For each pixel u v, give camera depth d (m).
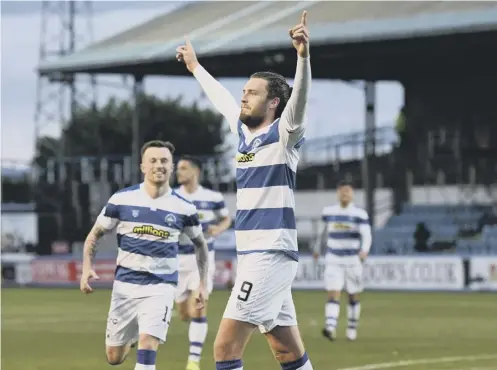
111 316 12.29
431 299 37.06
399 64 61.22
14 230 66.75
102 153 76.56
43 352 20.45
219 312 31.38
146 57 55.50
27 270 51.41
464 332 24.64
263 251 9.59
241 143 9.89
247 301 9.56
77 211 64.69
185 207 12.27
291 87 10.08
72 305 36.00
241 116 9.92
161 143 12.24
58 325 27.64
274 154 9.63
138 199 12.15
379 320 28.31
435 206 56.66
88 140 76.44
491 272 40.75
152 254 12.07
